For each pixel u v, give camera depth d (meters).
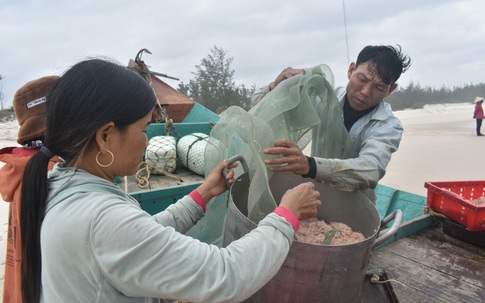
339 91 2.24
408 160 11.48
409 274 1.89
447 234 2.36
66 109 0.83
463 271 1.92
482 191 2.69
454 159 11.39
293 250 1.10
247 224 1.18
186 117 4.88
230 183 1.44
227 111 1.53
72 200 0.84
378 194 3.60
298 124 1.68
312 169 1.49
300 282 1.13
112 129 0.87
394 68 1.78
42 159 0.89
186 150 3.24
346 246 1.10
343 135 1.85
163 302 1.38
